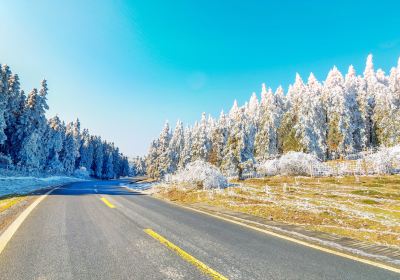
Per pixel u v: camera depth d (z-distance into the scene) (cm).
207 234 763
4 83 4566
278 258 559
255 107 8662
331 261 546
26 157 5572
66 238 703
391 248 654
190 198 1894
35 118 5762
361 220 1090
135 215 1070
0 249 607
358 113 6112
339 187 2294
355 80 7312
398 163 3353
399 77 7238
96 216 1032
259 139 5716
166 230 805
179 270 485
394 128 5628
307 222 1041
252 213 1218
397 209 1352
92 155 11731
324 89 6662
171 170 6425
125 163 16288
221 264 518
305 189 2198
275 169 3847
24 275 464
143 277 454
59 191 2241
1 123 4528
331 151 5619
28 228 816
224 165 3731
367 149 5653
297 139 5603
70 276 459
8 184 2944
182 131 7931
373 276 474
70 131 9200
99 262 525
